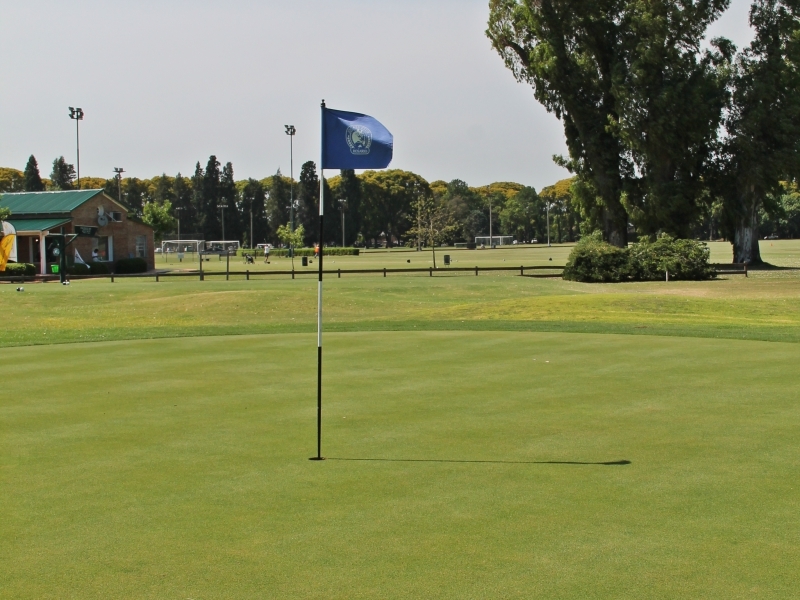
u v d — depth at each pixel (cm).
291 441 827
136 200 16550
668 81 5488
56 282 4778
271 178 18625
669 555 518
